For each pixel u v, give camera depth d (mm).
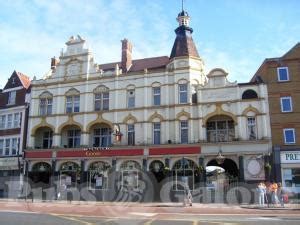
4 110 43656
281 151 32250
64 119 39344
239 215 19953
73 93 39844
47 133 40875
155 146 35125
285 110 33406
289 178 31750
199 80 36781
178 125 35500
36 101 41094
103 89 38844
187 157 34375
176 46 38062
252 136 33625
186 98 36125
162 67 38906
